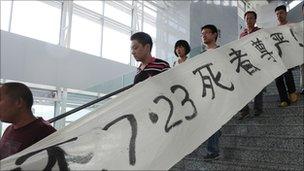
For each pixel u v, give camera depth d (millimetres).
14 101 1350
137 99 1279
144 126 1216
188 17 7574
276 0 7617
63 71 6258
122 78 5090
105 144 1113
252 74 1772
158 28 8453
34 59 5773
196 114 1385
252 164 2191
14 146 1310
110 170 1060
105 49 7660
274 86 3588
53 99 6250
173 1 8047
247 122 2797
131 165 1101
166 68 1809
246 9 7895
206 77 1538
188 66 1524
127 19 8406
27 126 1347
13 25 5793
